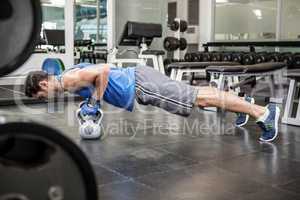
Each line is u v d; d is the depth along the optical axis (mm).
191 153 2631
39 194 718
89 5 9305
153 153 2627
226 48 8070
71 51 6789
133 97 2672
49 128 688
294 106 4570
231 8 8070
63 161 718
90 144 2861
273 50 7250
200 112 4340
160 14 8203
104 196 1838
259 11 7578
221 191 1909
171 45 6859
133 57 7504
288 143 2934
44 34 6500
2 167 696
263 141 2986
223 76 3912
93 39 9336
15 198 700
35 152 722
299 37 6965
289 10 7070
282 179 2092
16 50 818
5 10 792
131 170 2252
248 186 1982
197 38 8516
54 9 6633
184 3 8922
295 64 4770
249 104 2916
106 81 2664
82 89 2723
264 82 5297
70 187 730
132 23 6043
